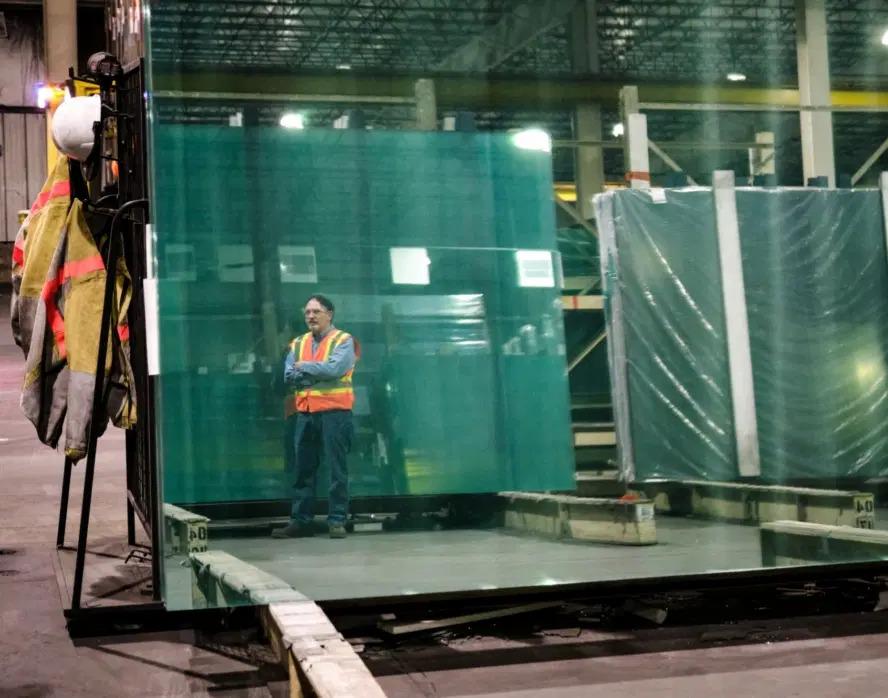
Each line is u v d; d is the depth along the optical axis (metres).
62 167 4.74
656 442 5.30
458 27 5.85
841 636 4.07
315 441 5.14
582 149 5.81
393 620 4.13
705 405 5.30
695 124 5.88
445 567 4.68
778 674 3.60
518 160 5.45
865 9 5.47
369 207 5.23
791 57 5.78
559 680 3.61
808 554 4.44
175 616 4.27
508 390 5.43
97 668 3.75
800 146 5.75
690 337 5.33
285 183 5.06
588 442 5.66
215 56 5.13
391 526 5.62
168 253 4.64
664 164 6.12
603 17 6.20
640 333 5.31
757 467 5.29
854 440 5.36
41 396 4.63
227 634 4.17
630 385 5.29
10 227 23.50
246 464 4.98
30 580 4.95
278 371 5.10
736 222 5.32
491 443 5.41
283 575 4.58
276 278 5.04
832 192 5.38
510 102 5.73
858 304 5.38
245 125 5.07
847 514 4.70
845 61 5.54
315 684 2.91
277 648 3.66
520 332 5.45
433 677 3.68
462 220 5.36
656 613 4.29
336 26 5.57
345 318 5.24
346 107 5.33
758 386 5.30
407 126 5.48
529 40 5.95
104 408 4.47
